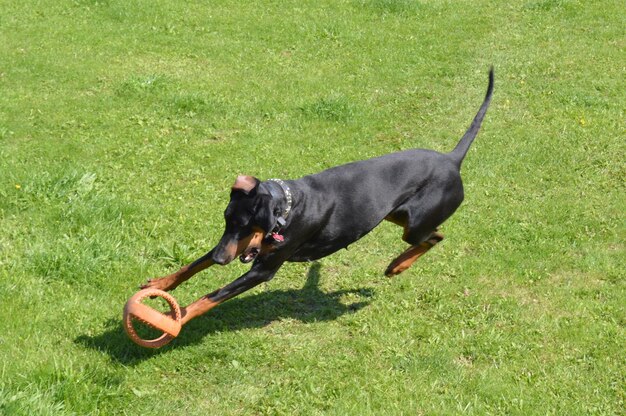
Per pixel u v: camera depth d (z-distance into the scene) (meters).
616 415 4.80
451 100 10.09
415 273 6.42
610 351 5.38
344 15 12.88
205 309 5.10
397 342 5.49
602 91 10.33
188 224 6.84
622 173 8.19
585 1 13.89
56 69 10.08
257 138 8.66
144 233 6.66
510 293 6.16
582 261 6.57
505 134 9.12
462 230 7.07
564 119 9.48
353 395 4.92
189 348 5.29
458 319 5.79
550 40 12.18
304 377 5.07
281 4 13.21
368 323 5.73
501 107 9.88
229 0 13.19
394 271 5.98
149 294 4.79
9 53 10.45
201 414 4.72
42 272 5.92
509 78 10.80
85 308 5.55
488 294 6.13
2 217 6.71
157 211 7.01
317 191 5.30
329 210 5.33
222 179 7.73
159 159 8.01
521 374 5.15
